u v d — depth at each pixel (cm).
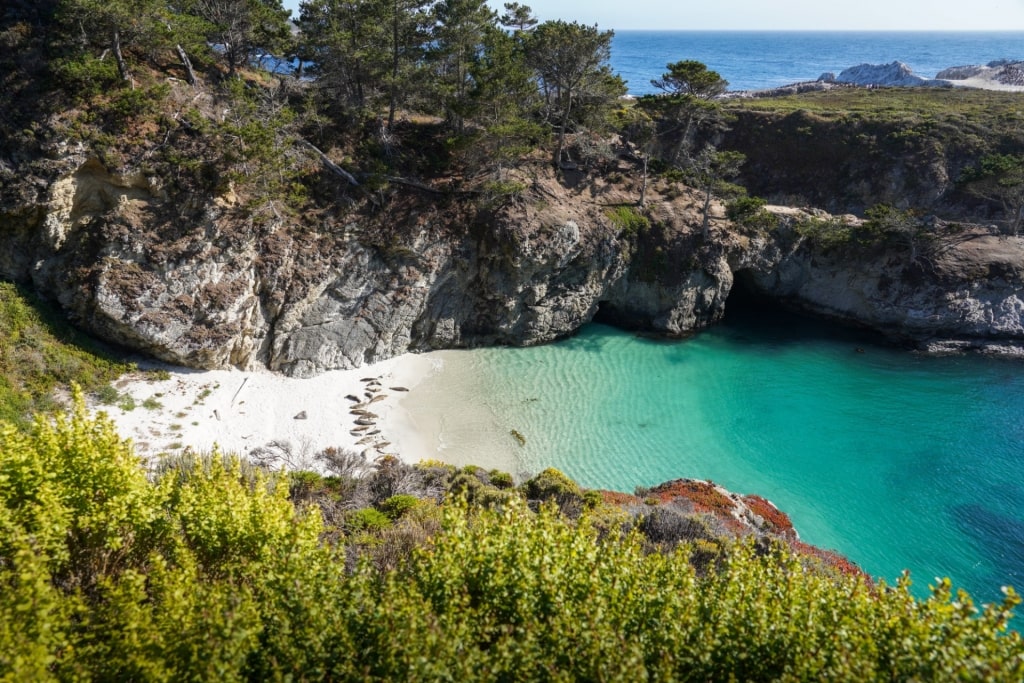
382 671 1073
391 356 4434
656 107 5659
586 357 4741
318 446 3416
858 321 5466
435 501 2398
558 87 5462
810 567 2053
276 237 4125
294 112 4691
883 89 9419
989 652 1031
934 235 5216
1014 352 5131
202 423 3441
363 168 4675
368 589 1234
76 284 3678
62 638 1027
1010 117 6756
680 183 5778
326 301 4206
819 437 3900
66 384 3375
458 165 5038
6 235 3691
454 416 3866
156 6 3981
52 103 3750
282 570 1256
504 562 1320
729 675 1107
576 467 3500
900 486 3459
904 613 1133
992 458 3734
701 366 4725
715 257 5159
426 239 4484
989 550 3003
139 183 3888
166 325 3706
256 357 4041
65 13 3809
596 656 1069
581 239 4828
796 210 5728
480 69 4878
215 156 4022
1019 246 5481
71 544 1414
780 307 5828
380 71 4834
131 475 1536
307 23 5078
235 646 1033
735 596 1252
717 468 3562
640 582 1289
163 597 1148
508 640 1089
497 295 4616
